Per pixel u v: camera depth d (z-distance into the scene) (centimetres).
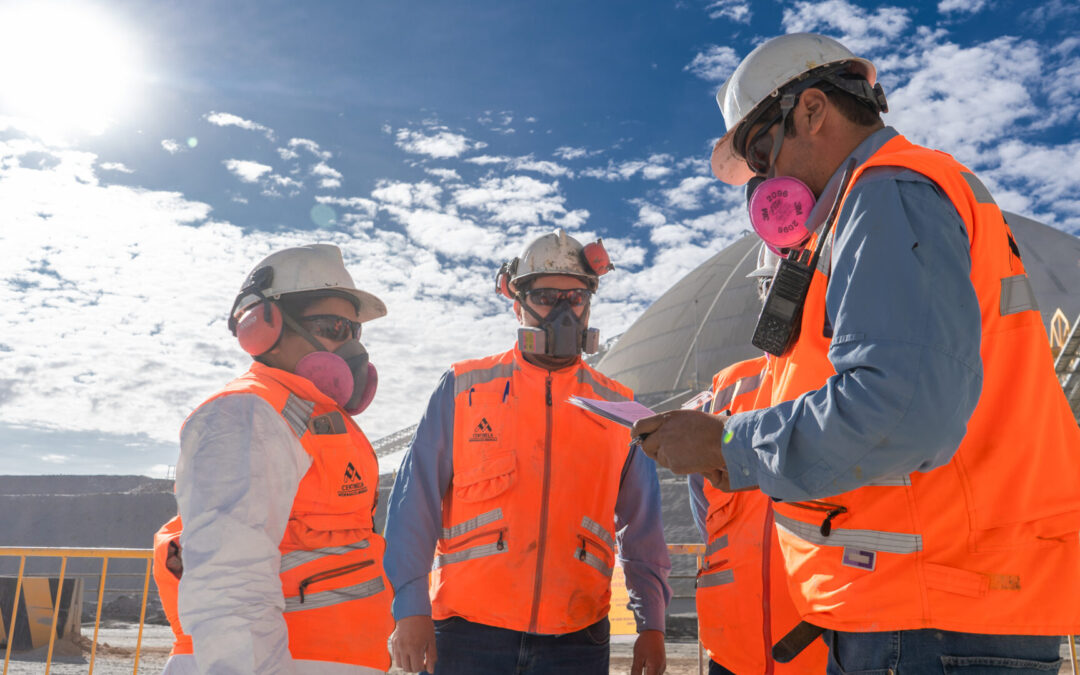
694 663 1057
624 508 367
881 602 158
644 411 205
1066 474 164
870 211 161
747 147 205
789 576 186
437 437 346
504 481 329
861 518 165
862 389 146
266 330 242
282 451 219
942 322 147
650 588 358
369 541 245
